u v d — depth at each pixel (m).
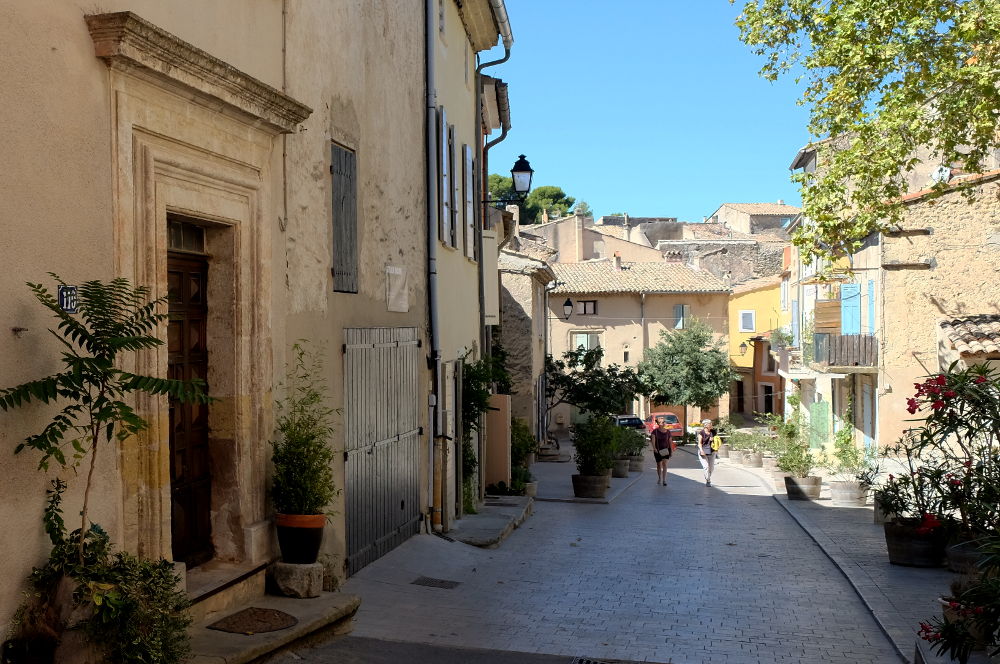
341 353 9.50
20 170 4.98
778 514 19.06
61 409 5.25
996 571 6.45
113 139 5.70
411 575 10.29
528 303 35.25
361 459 10.04
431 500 13.14
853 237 14.48
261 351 7.50
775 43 13.71
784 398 44.06
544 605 9.34
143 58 5.78
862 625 8.73
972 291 25.03
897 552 11.49
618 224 82.50
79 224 5.41
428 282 13.20
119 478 5.79
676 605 9.54
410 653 6.95
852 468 22.77
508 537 14.55
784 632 8.40
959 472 10.84
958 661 6.32
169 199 6.32
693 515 18.80
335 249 9.38
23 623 4.91
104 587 4.90
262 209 7.54
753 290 53.22
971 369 9.70
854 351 26.03
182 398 5.15
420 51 13.09
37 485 5.07
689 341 48.56
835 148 14.55
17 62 4.96
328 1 9.22
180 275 7.01
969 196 15.06
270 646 6.21
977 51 12.55
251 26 7.55
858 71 13.09
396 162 11.70
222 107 6.83
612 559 12.67
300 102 8.09
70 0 5.36
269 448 7.64
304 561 7.60
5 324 4.86
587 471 21.61
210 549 7.28
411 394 12.09
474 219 18.28
